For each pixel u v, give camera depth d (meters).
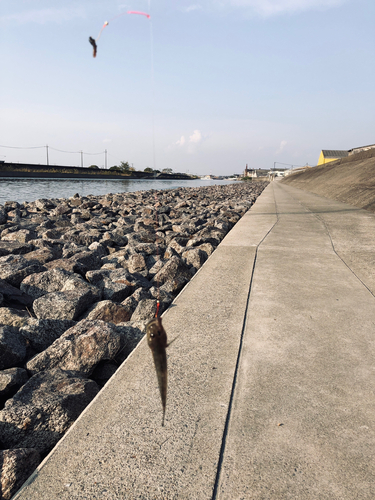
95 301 5.74
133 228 12.73
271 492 1.77
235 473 1.88
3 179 74.06
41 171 99.69
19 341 4.30
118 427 2.24
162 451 2.04
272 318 3.81
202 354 3.08
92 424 2.28
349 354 3.06
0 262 6.81
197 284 4.96
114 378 2.78
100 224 14.41
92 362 3.69
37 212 18.70
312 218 11.56
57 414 2.86
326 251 6.85
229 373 2.78
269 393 2.54
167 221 14.61
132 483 1.84
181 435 2.15
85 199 24.69
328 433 2.15
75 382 3.24
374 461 1.94
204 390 2.58
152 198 26.84
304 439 2.11
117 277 6.48
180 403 2.44
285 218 11.71
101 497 1.77
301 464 1.93
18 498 1.79
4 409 2.85
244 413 2.34
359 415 2.30
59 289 6.12
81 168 107.94
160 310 4.86
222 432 2.17
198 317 3.86
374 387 2.60
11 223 13.58
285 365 2.90
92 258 7.92
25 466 2.38
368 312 3.95
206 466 1.93
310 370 2.82
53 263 7.09
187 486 1.81
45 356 3.72
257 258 6.36
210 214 15.61
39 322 4.41
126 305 5.32
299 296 4.45
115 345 3.78
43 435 2.83
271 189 37.59
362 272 5.54
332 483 1.81
